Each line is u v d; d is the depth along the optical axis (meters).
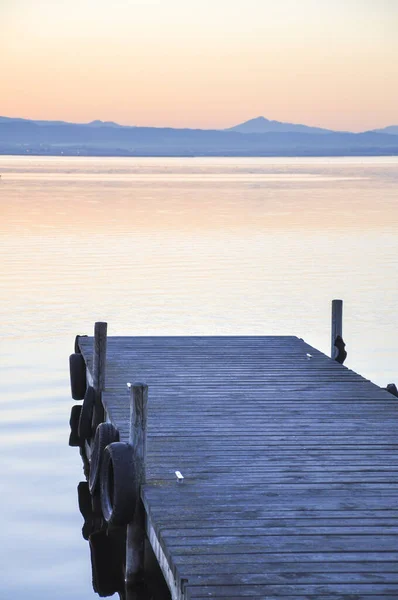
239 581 8.06
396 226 55.94
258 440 12.68
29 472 15.22
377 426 13.45
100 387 16.00
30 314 28.38
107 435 13.27
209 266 38.59
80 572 11.77
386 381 21.02
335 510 9.86
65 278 35.19
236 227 55.34
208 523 9.47
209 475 11.11
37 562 12.01
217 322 27.11
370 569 8.33
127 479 10.83
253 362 18.27
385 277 35.84
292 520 9.55
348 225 56.69
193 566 8.38
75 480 14.88
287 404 14.77
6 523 13.18
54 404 19.19
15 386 20.50
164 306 29.64
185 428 13.27
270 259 40.94
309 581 8.08
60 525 13.18
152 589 11.16
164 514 9.73
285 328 26.33
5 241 47.50
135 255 42.16
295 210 69.69
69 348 24.22
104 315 28.19
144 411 10.92
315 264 39.34
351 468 11.37
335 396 15.37
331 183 124.06
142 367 17.72
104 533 12.98
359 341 25.36
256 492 10.47
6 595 11.06
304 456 11.90
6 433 17.19
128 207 72.44
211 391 15.69
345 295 32.00
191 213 66.31
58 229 53.62
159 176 154.38
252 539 9.03
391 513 9.77
